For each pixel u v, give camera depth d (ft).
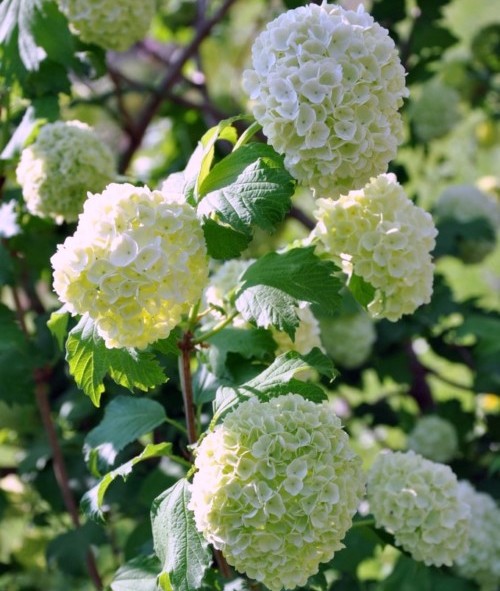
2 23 2.21
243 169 1.52
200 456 1.42
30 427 2.74
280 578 1.42
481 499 2.43
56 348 2.45
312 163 1.45
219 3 4.12
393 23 3.12
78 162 2.07
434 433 2.80
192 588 1.45
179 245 1.39
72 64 2.19
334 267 1.57
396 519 1.81
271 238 3.41
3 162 2.22
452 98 3.42
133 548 2.26
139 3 2.31
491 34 3.71
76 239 1.37
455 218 3.18
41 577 2.89
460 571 2.40
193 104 3.22
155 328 1.42
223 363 1.75
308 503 1.39
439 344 3.01
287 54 1.44
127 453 2.45
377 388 3.99
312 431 1.42
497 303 4.53
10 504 2.89
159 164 3.64
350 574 2.39
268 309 1.54
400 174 3.27
